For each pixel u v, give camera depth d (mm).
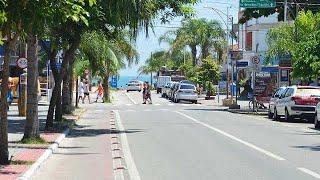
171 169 15062
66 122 30234
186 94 63500
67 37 25406
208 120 34844
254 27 81000
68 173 14602
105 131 27344
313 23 42844
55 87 26016
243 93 71312
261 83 45594
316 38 35969
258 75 48094
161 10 28406
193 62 87438
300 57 36781
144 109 49438
